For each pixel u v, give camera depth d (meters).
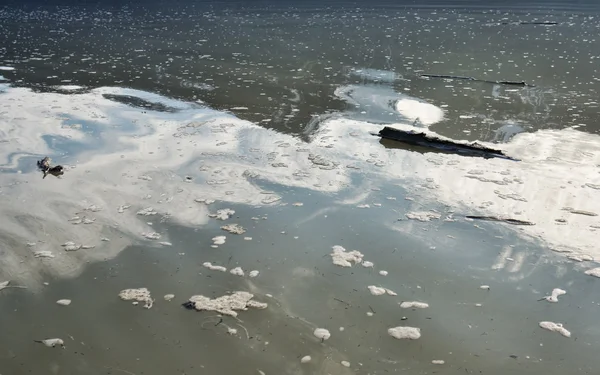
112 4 23.25
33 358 3.58
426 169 6.48
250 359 3.57
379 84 10.33
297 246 4.91
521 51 13.14
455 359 3.60
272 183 6.12
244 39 14.89
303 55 12.84
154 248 4.86
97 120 8.25
